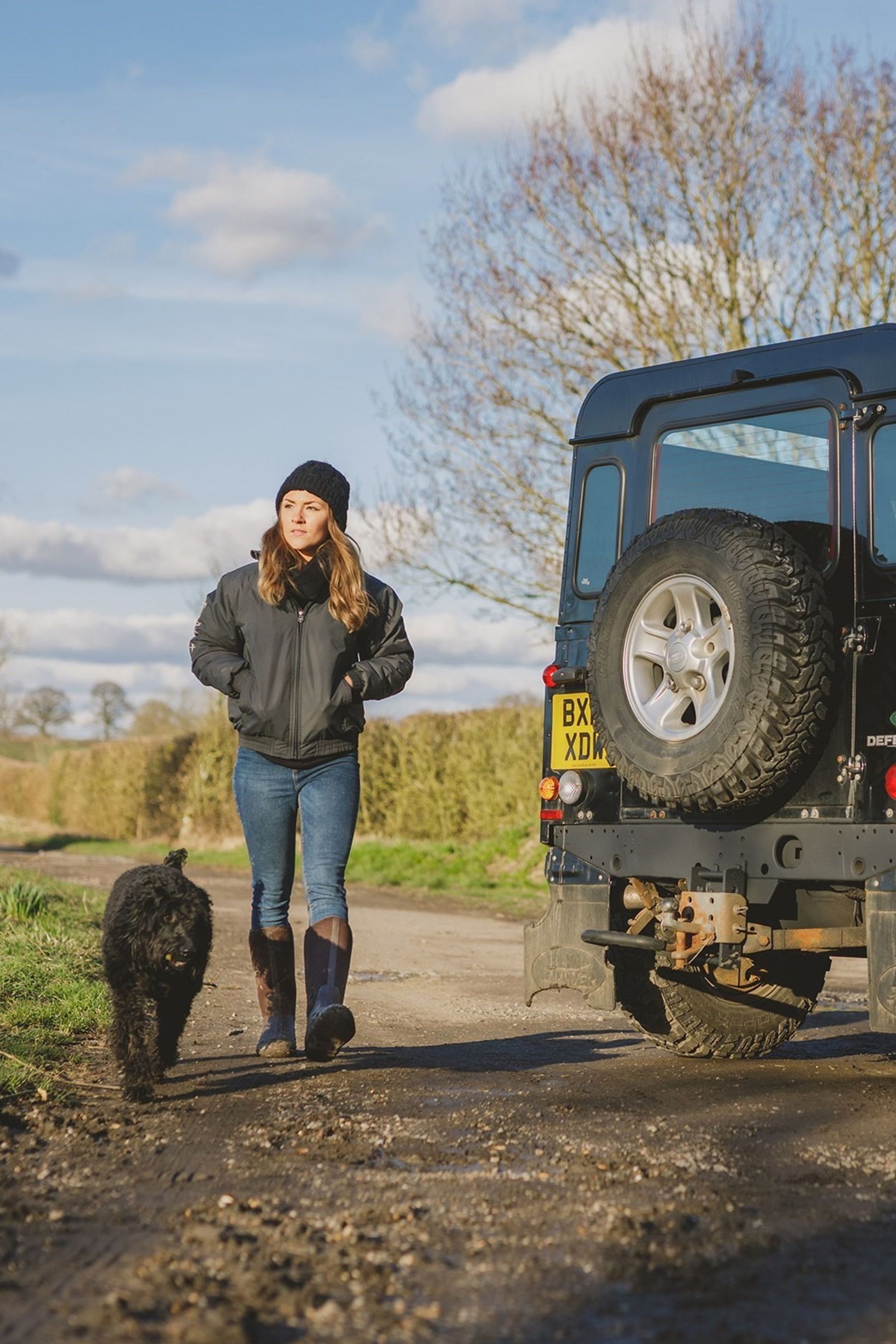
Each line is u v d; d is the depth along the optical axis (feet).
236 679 18.15
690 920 18.12
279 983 18.67
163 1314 9.05
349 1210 11.50
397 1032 22.66
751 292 62.18
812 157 60.59
